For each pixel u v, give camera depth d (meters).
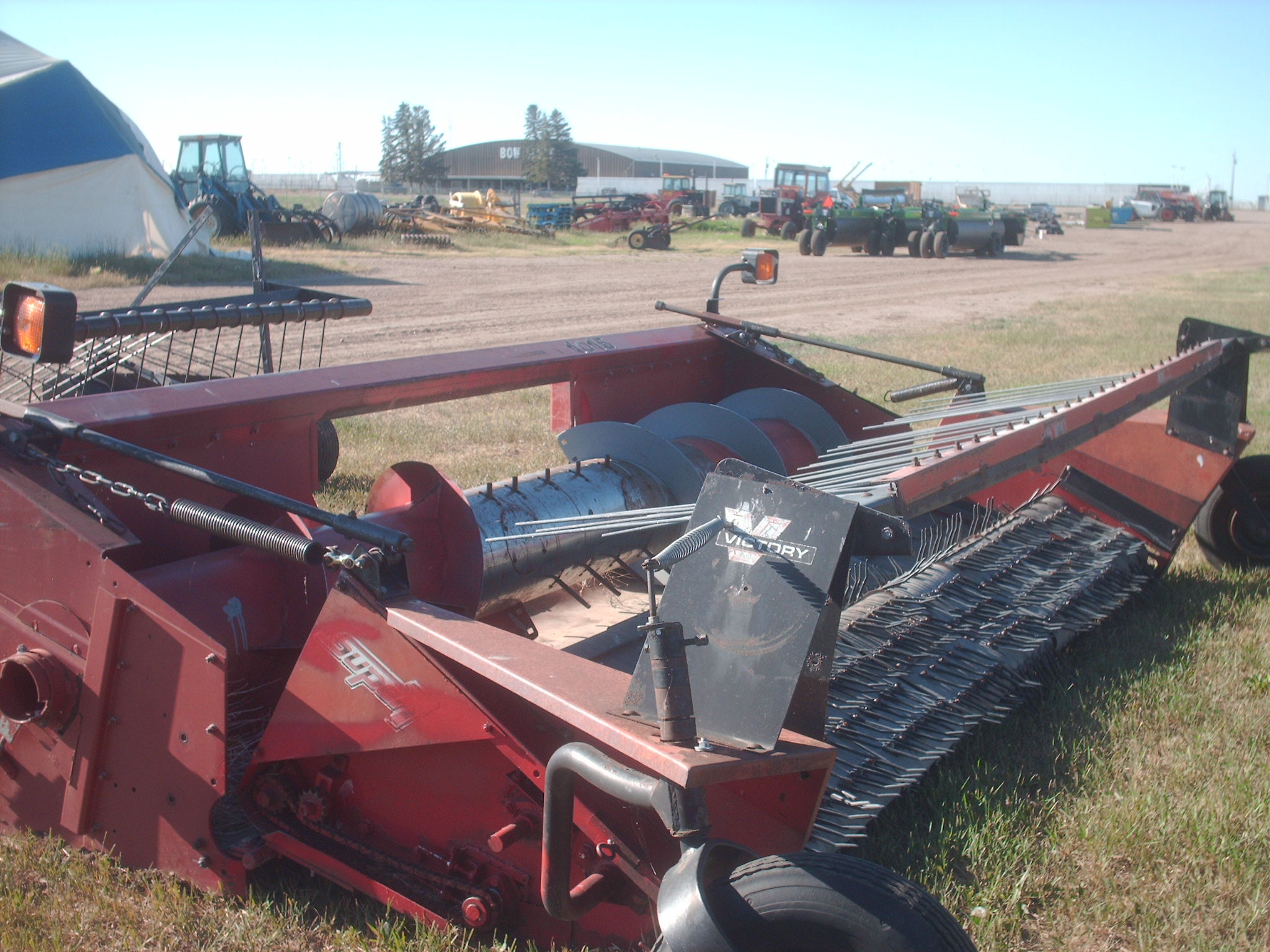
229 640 3.50
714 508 2.56
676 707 2.33
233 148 31.86
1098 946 3.22
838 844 3.22
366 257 30.25
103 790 3.33
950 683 4.26
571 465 4.98
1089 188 152.50
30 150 22.36
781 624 2.38
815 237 39.81
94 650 3.22
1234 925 3.29
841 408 6.29
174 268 22.80
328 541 3.80
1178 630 5.55
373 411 4.44
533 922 2.98
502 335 16.58
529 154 119.12
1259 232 78.75
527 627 4.50
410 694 2.92
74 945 3.03
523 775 2.88
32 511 3.30
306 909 3.20
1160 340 17.47
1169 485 6.04
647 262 33.38
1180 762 4.20
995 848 3.57
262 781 3.29
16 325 3.36
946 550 5.45
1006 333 18.56
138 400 3.69
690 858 2.29
